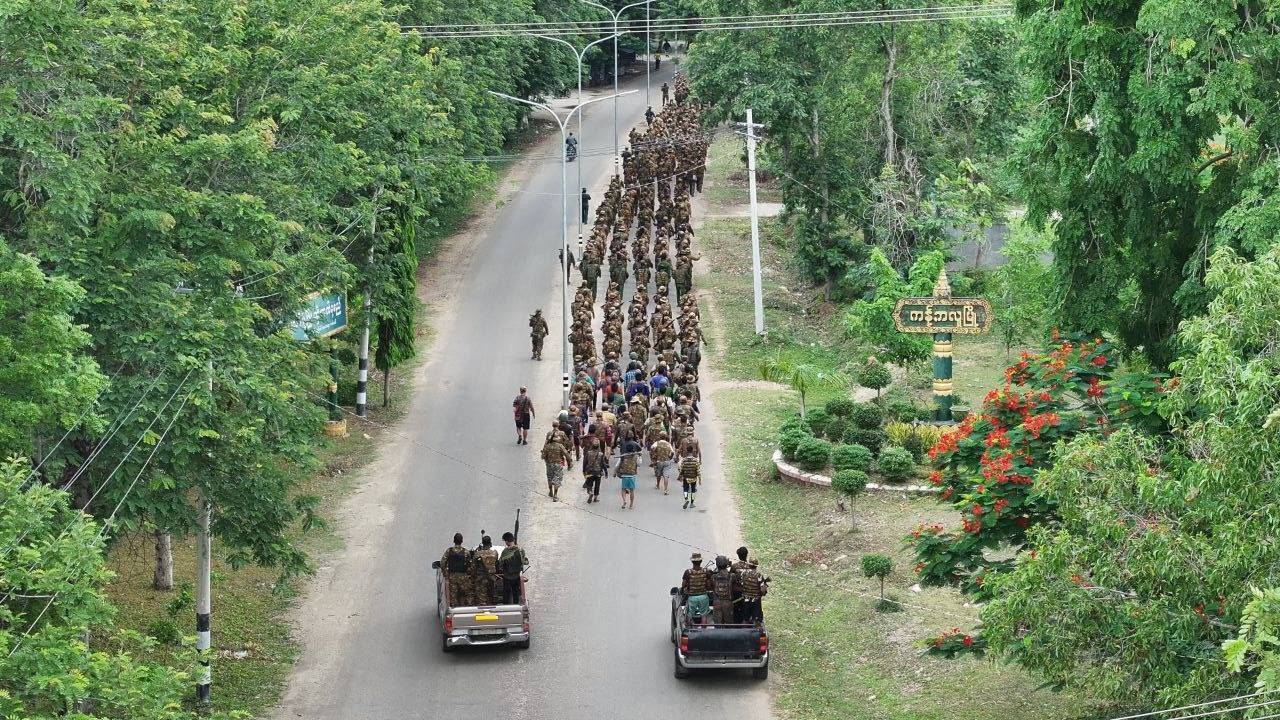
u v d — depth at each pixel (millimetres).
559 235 77750
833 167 63312
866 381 47531
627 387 48438
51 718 17094
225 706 28688
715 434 47375
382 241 46812
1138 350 32625
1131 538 19719
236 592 34812
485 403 51562
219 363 26438
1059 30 30469
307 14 38969
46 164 23875
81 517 19516
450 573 31516
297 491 41688
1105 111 29969
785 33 60844
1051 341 30000
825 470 41844
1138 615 19578
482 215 82312
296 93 36250
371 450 46219
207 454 26844
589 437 41000
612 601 34125
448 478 43438
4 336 20422
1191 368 19016
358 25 43406
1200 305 29266
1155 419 24234
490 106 74312
